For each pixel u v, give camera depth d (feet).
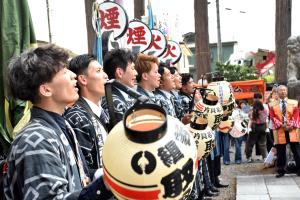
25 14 9.16
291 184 21.62
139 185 3.76
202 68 44.27
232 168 28.76
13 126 9.04
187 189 3.94
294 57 31.53
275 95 25.00
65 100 5.56
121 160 3.81
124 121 3.90
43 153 4.72
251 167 28.55
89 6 32.60
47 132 5.00
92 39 32.71
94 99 8.20
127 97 8.93
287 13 41.16
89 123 7.52
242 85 42.55
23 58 5.41
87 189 4.52
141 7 38.47
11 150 4.92
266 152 31.40
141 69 11.46
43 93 5.41
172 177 3.77
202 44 44.27
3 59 8.75
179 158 3.82
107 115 8.90
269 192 20.10
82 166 6.03
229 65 63.21
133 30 22.16
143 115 4.26
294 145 23.39
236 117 22.66
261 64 74.43
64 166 5.10
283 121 23.30
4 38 8.73
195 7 44.24
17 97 5.57
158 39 24.88
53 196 4.54
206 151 9.34
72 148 5.86
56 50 5.53
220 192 21.35
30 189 4.53
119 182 3.83
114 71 9.48
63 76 5.48
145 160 3.74
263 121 30.50
